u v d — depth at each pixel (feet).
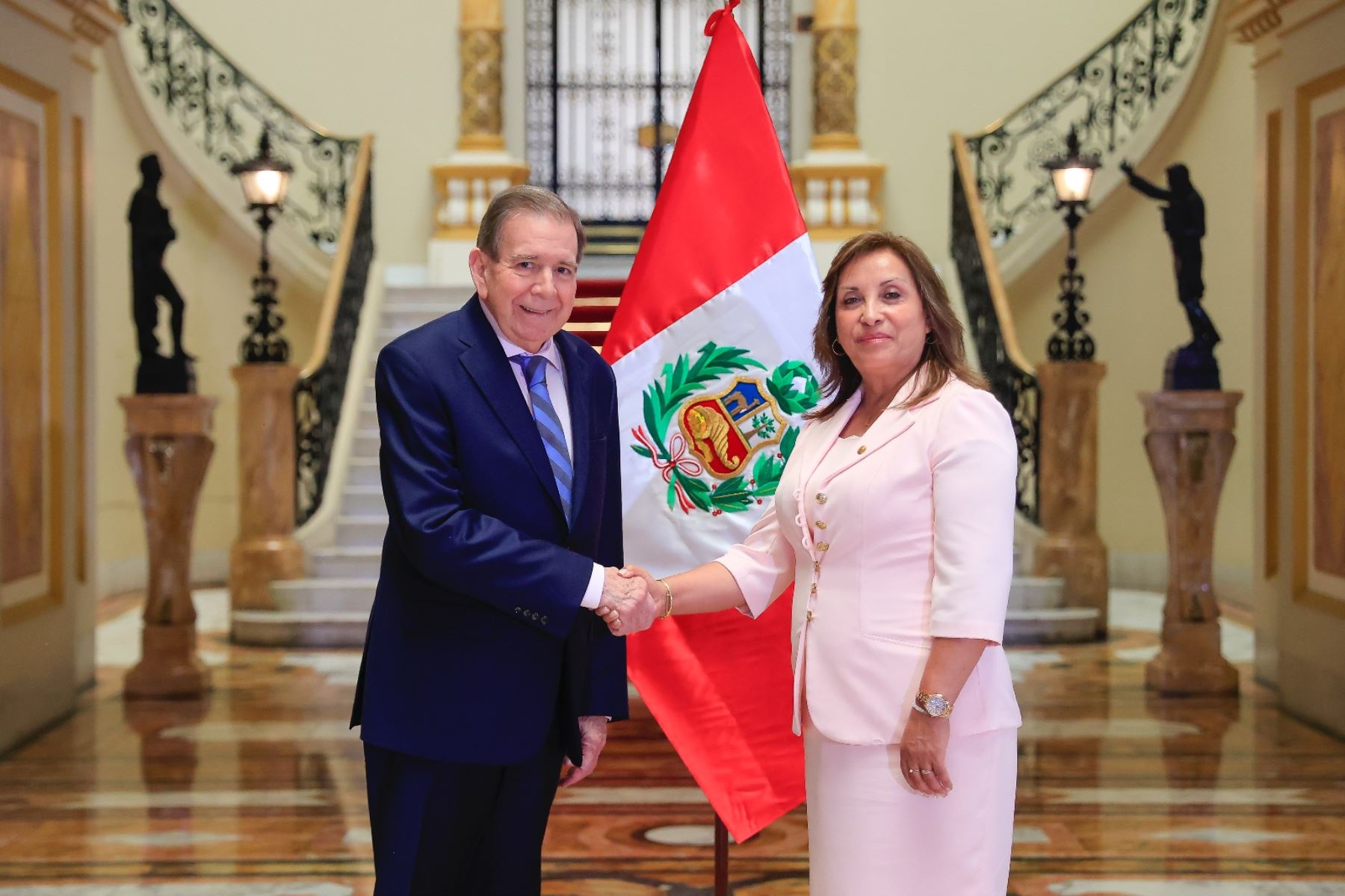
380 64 38.04
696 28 40.09
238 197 33.81
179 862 13.93
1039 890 13.10
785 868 13.88
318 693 21.91
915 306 8.17
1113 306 33.27
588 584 8.10
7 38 19.06
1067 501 26.91
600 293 13.71
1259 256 22.22
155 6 33.30
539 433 8.45
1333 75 19.47
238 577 26.76
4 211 18.88
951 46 37.63
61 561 20.58
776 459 10.39
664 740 19.36
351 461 30.19
